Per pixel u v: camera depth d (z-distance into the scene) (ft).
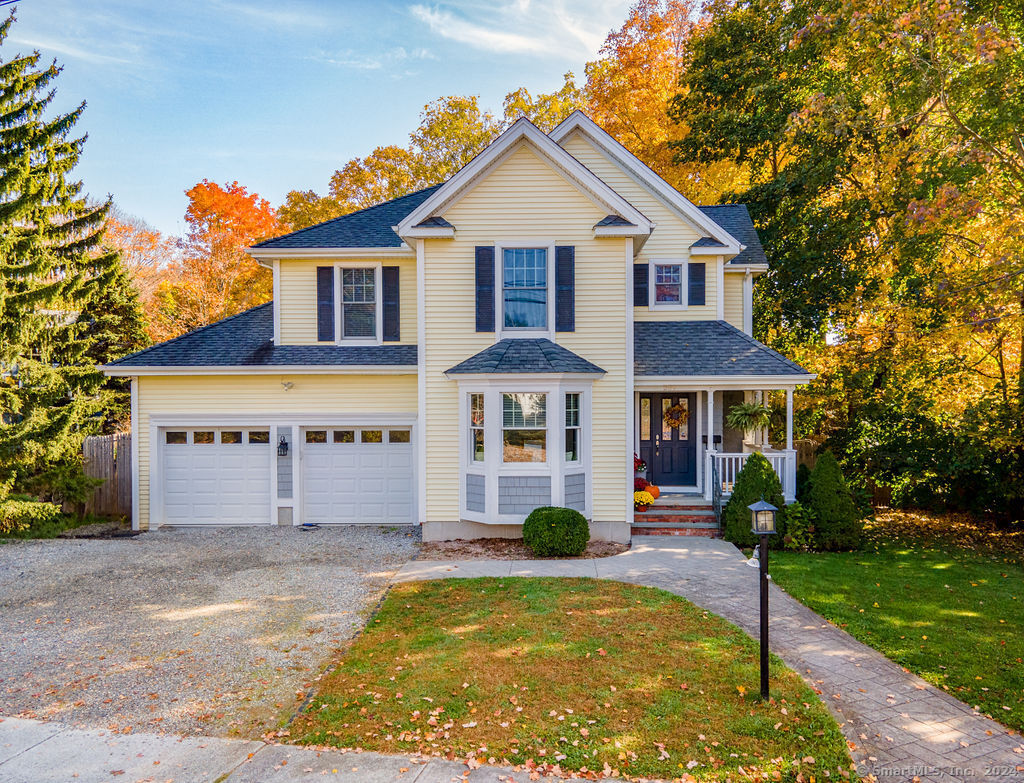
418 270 39.99
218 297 108.78
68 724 17.84
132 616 26.94
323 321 47.21
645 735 16.88
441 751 16.20
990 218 44.39
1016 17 41.32
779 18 60.70
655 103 81.25
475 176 39.42
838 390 57.00
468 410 39.17
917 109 45.34
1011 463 46.03
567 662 21.45
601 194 39.09
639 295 49.98
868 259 59.72
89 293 57.36
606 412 39.75
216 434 46.26
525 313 40.14
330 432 46.70
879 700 19.26
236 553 38.01
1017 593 30.60
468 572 33.14
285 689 19.94
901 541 43.83
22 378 47.70
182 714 18.37
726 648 22.68
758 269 50.98
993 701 19.26
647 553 36.86
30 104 52.31
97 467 51.31
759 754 16.07
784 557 37.06
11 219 47.37
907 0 36.78
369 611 27.37
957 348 48.83
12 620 26.53
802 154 61.57
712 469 43.57
